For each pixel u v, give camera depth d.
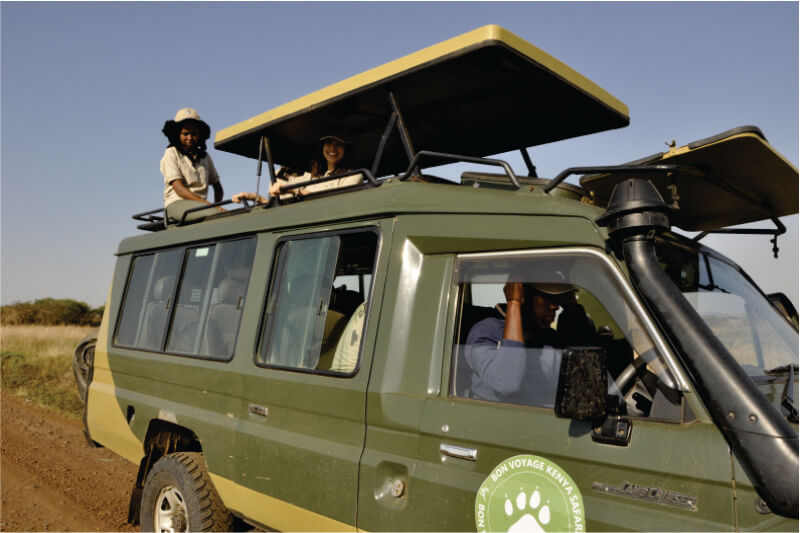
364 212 3.20
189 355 4.25
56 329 27.06
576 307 3.10
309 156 5.14
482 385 2.62
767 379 2.51
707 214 3.67
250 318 3.78
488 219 2.72
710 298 2.75
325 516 2.99
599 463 2.14
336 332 3.32
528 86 3.53
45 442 8.45
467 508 2.45
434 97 3.74
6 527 5.16
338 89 3.79
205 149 6.41
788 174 3.03
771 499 1.77
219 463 3.72
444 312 2.79
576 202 2.54
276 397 3.41
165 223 5.37
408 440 2.71
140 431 4.55
